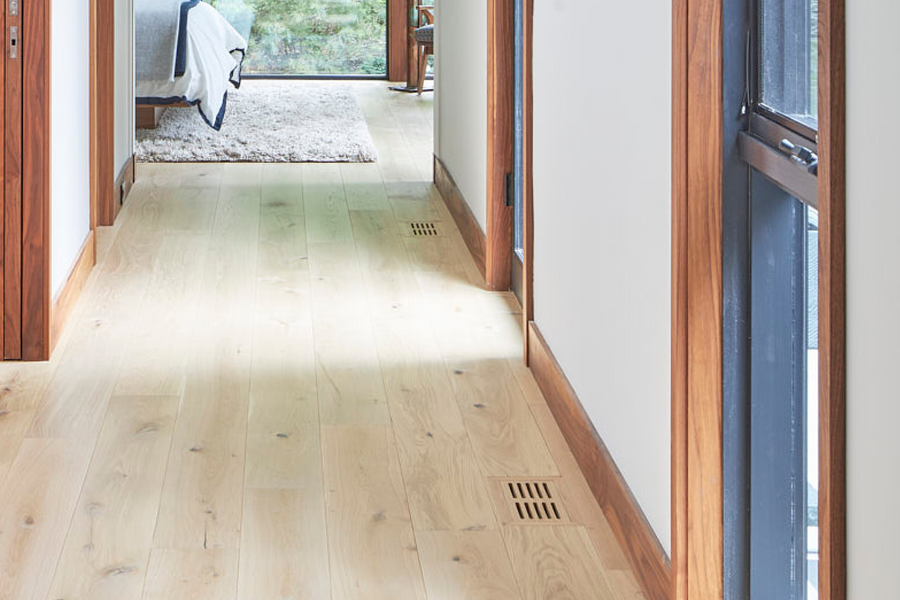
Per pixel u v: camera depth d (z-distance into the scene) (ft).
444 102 19.29
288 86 31.53
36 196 11.63
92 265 14.88
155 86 22.89
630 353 8.19
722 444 6.85
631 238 8.09
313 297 14.16
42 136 11.53
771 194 6.60
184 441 10.02
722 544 6.94
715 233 6.70
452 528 8.66
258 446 9.97
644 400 7.88
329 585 7.80
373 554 8.23
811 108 5.92
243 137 23.43
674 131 6.81
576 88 9.71
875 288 4.35
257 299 14.01
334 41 33.24
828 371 4.65
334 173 21.09
